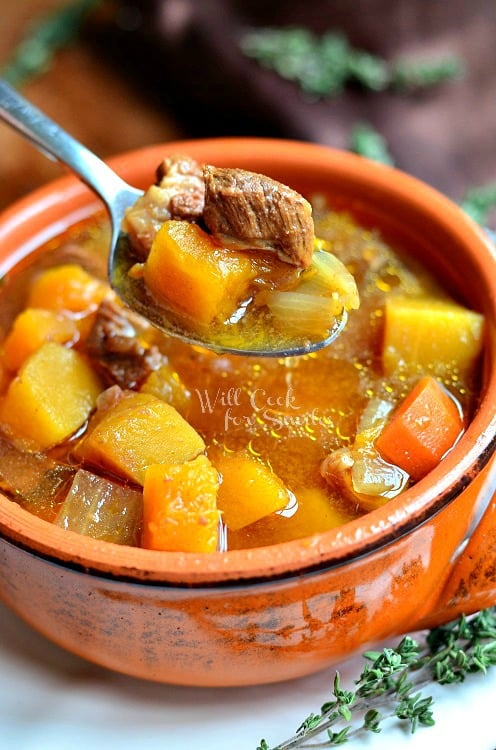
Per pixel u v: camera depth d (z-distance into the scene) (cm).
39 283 43
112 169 43
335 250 43
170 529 35
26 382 39
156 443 38
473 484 36
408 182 43
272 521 37
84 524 37
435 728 37
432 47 61
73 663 39
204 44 61
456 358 40
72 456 39
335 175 43
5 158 58
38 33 66
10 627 40
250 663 36
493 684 37
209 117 62
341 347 41
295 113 58
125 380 40
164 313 39
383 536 35
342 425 39
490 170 56
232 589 34
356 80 59
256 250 37
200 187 40
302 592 35
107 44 65
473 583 37
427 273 42
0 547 36
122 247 41
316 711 38
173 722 38
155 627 36
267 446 39
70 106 63
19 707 38
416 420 38
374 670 36
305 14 62
